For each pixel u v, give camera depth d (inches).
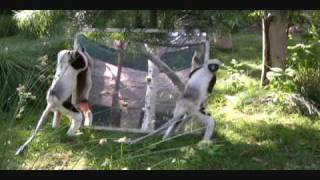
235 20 166.6
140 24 178.4
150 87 211.5
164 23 177.2
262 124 217.9
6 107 183.0
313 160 183.8
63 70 189.6
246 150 189.6
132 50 204.7
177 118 188.2
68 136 197.0
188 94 187.0
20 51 236.4
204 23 175.8
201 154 179.5
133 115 212.7
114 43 211.3
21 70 225.8
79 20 178.4
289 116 227.8
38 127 187.3
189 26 177.9
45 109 202.8
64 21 176.2
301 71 247.6
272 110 233.8
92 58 215.3
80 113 195.8
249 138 203.2
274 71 243.9
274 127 214.1
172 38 191.0
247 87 262.7
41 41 225.3
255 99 243.9
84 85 195.6
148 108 210.1
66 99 189.8
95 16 175.5
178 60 210.4
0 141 146.5
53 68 224.7
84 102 199.5
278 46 256.4
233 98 244.8
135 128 209.9
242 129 211.6
